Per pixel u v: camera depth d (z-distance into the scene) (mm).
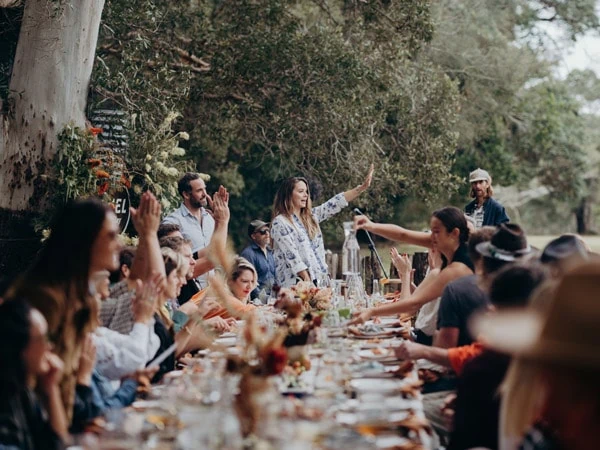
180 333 5609
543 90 29703
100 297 4867
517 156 30391
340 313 6703
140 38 13828
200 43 15953
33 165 11344
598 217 41688
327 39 15758
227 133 16859
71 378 3975
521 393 2896
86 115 12453
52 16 11367
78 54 11641
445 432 5234
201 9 16156
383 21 16656
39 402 3541
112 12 14156
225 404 3596
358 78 15680
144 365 4840
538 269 4020
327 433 3547
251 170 22141
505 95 26312
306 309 6691
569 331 2400
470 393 4172
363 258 11578
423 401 5457
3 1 12000
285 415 3635
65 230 4109
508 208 41375
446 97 18000
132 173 12289
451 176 18000
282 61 15492
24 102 11375
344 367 4691
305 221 9258
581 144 32500
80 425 4043
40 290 4008
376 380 4688
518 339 2832
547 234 42438
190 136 16766
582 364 2363
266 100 15922
